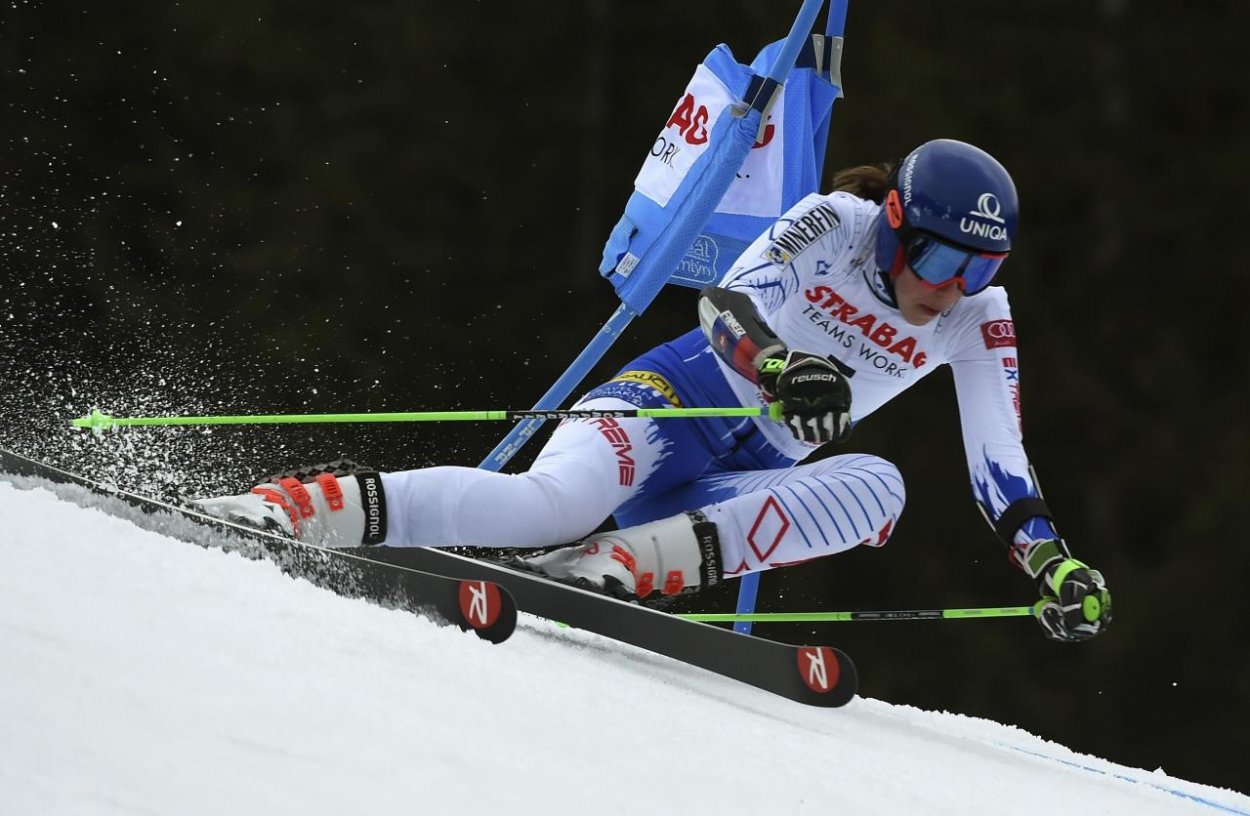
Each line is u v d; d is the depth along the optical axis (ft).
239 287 165.27
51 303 158.81
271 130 174.60
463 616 35.86
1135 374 179.73
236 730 24.47
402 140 176.96
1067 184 184.14
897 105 181.47
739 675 40.91
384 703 27.55
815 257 47.67
